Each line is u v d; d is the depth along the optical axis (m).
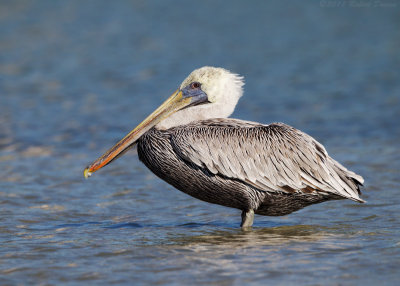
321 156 11.10
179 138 11.11
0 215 12.03
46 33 42.66
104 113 23.39
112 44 39.38
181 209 12.69
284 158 11.06
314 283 8.01
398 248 9.48
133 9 52.38
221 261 8.99
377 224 11.21
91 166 11.52
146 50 37.62
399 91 27.02
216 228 11.23
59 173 15.52
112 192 13.91
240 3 55.53
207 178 11.12
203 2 55.75
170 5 54.28
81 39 40.91
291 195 11.19
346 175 11.18
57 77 30.50
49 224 11.54
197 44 39.69
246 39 41.41
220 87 12.16
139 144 11.66
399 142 18.58
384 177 14.70
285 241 10.12
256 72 32.09
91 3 54.34
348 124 21.47
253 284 8.02
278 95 26.95
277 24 46.97
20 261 9.14
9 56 35.53
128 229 11.16
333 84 28.97
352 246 9.68
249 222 11.23
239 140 11.15
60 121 22.02
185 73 31.58
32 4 53.19
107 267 8.83
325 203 12.86
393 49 37.75
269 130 11.27
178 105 12.06
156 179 15.02
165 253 9.48
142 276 8.41
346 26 46.12
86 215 12.21
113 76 30.81
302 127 21.31
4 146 18.53
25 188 14.09
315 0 56.66
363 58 35.34
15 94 26.73
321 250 9.48
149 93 27.30
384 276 8.23
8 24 45.47
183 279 8.26
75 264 8.98
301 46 39.25
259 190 11.15
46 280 8.34
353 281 8.06
